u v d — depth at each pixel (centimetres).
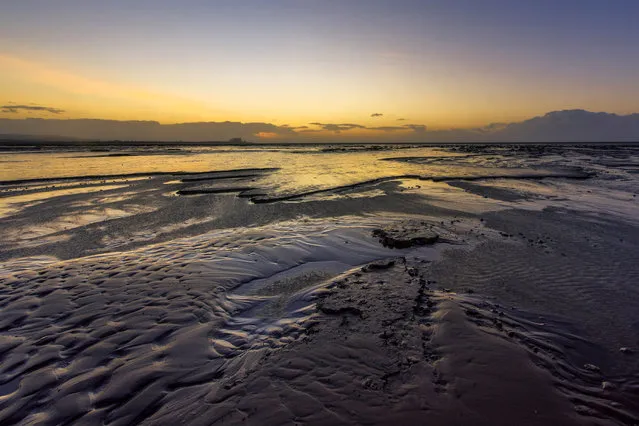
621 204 1331
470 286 603
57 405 313
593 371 370
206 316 482
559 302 543
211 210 1305
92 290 558
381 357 369
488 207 1288
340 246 824
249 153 5453
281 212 1255
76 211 1277
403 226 960
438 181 2056
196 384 338
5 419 298
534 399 308
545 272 668
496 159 3881
